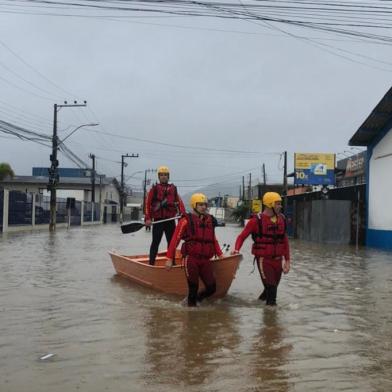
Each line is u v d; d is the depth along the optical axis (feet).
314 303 30.22
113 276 40.09
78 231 122.42
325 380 16.96
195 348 20.44
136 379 16.93
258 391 15.96
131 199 380.37
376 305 29.76
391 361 19.03
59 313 26.68
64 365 18.29
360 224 86.02
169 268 31.27
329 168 149.07
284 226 29.32
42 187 236.43
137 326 23.97
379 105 70.95
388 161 76.13
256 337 22.17
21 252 59.57
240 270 45.37
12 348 20.33
